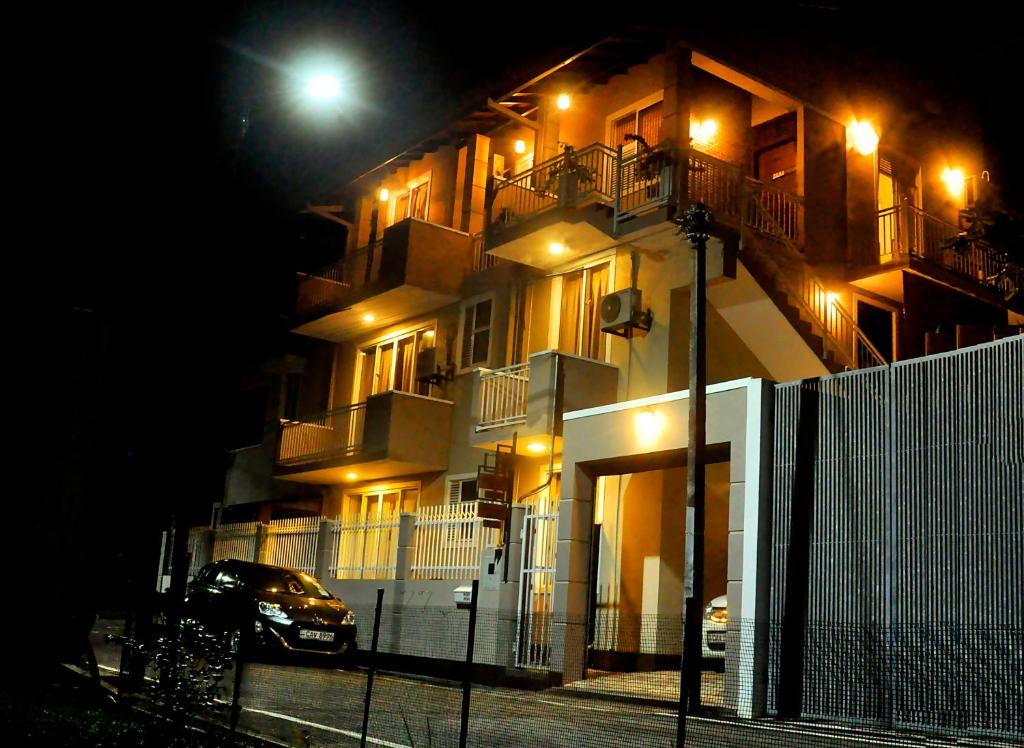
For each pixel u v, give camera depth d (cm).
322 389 2844
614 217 1916
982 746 938
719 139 2092
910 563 1170
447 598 1830
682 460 1526
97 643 1891
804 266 1952
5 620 1187
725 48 2008
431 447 2292
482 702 1282
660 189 1853
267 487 2767
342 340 2819
